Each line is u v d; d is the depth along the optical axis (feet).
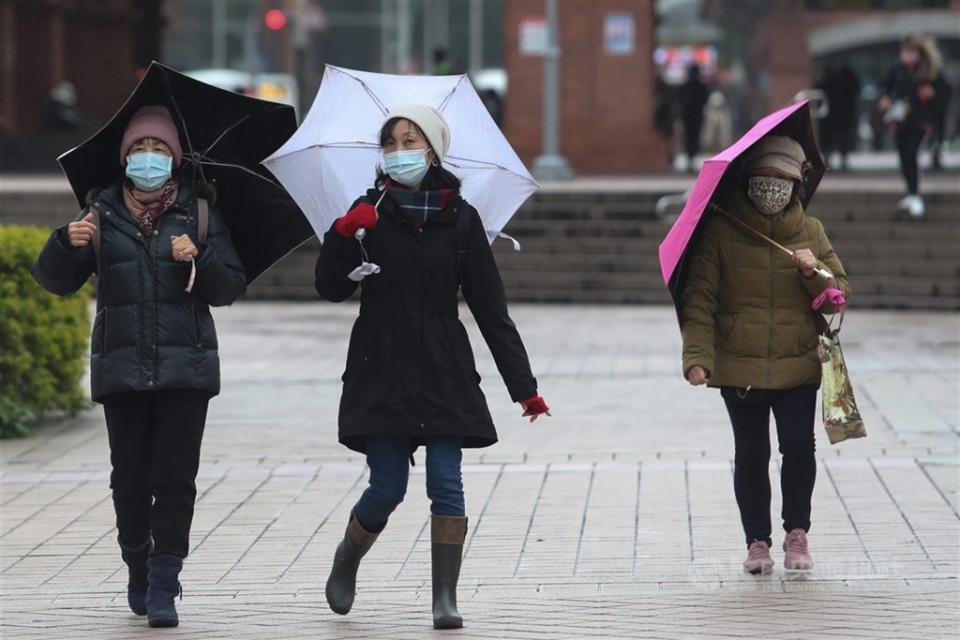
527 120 293.64
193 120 64.85
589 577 70.69
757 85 566.77
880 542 75.46
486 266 62.69
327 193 64.03
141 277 63.36
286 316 173.78
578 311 178.40
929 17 502.79
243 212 67.36
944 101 277.64
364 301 62.54
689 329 68.80
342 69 66.23
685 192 193.36
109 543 78.95
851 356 137.39
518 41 293.02
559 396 119.03
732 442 100.89
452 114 65.26
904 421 105.50
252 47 439.22
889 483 87.51
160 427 63.93
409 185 62.18
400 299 61.93
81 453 101.04
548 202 197.16
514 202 65.67
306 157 63.82
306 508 85.35
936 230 184.44
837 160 363.97
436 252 61.98
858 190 191.11
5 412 105.81
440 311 62.28
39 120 316.60
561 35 291.38
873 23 506.89
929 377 124.26
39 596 69.62
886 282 178.40
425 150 61.67
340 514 83.92
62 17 321.32
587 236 193.47
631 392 120.47
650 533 78.48
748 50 632.38
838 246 183.32
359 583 70.85
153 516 64.03
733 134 481.87
